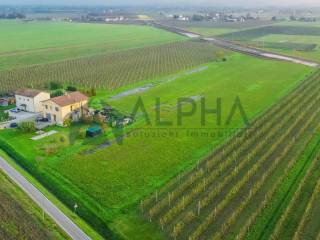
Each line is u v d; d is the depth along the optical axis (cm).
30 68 14375
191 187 5522
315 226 4609
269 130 7594
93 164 6228
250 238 4419
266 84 11538
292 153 6544
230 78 12438
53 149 6694
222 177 5800
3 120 8181
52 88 11006
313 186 5488
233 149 6781
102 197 5272
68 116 7962
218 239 4397
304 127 7631
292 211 4906
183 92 10656
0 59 16425
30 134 7450
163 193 5372
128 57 17012
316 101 9550
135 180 5734
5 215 4706
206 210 4953
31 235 4350
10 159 6481
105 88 11100
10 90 10869
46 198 5203
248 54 17800
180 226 4553
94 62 15738
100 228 4666
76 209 5038
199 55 17412
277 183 5500
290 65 14712
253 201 5128
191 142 7119
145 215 4862
